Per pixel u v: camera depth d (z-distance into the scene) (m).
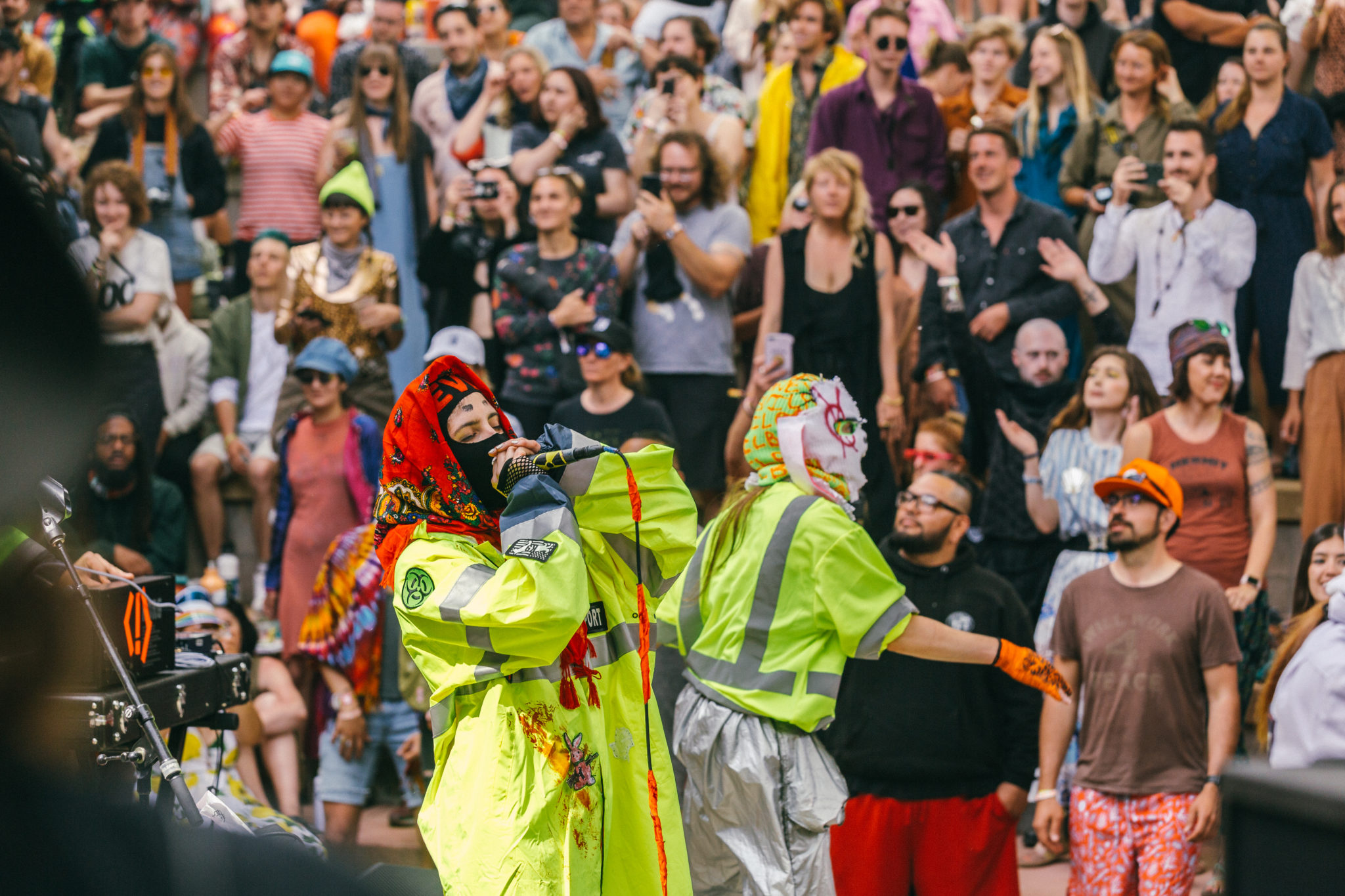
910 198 9.49
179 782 3.66
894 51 9.80
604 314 9.34
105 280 9.77
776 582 5.31
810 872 5.25
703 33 10.78
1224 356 8.20
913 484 6.70
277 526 9.42
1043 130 9.89
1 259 0.99
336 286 10.04
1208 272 9.06
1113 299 9.45
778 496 5.45
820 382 5.55
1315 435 8.80
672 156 9.50
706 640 5.53
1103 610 6.84
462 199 10.09
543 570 3.97
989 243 9.31
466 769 4.22
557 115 10.16
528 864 4.06
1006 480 8.77
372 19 11.76
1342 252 8.80
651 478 4.57
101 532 9.08
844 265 9.30
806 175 9.34
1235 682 6.68
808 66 10.55
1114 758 6.68
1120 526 6.80
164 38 12.30
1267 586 8.89
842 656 5.32
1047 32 9.80
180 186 11.13
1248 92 9.26
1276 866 1.38
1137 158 9.45
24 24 12.30
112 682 4.21
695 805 5.43
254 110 12.06
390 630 8.60
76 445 1.01
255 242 10.38
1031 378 9.09
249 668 5.37
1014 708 6.44
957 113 10.41
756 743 5.23
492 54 11.67
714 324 9.59
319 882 1.10
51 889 1.01
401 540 4.39
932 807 6.26
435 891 3.71
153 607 4.85
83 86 11.99
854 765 6.30
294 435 9.42
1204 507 8.25
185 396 10.34
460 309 10.19
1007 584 6.69
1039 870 7.59
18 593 1.08
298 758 8.87
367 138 10.68
